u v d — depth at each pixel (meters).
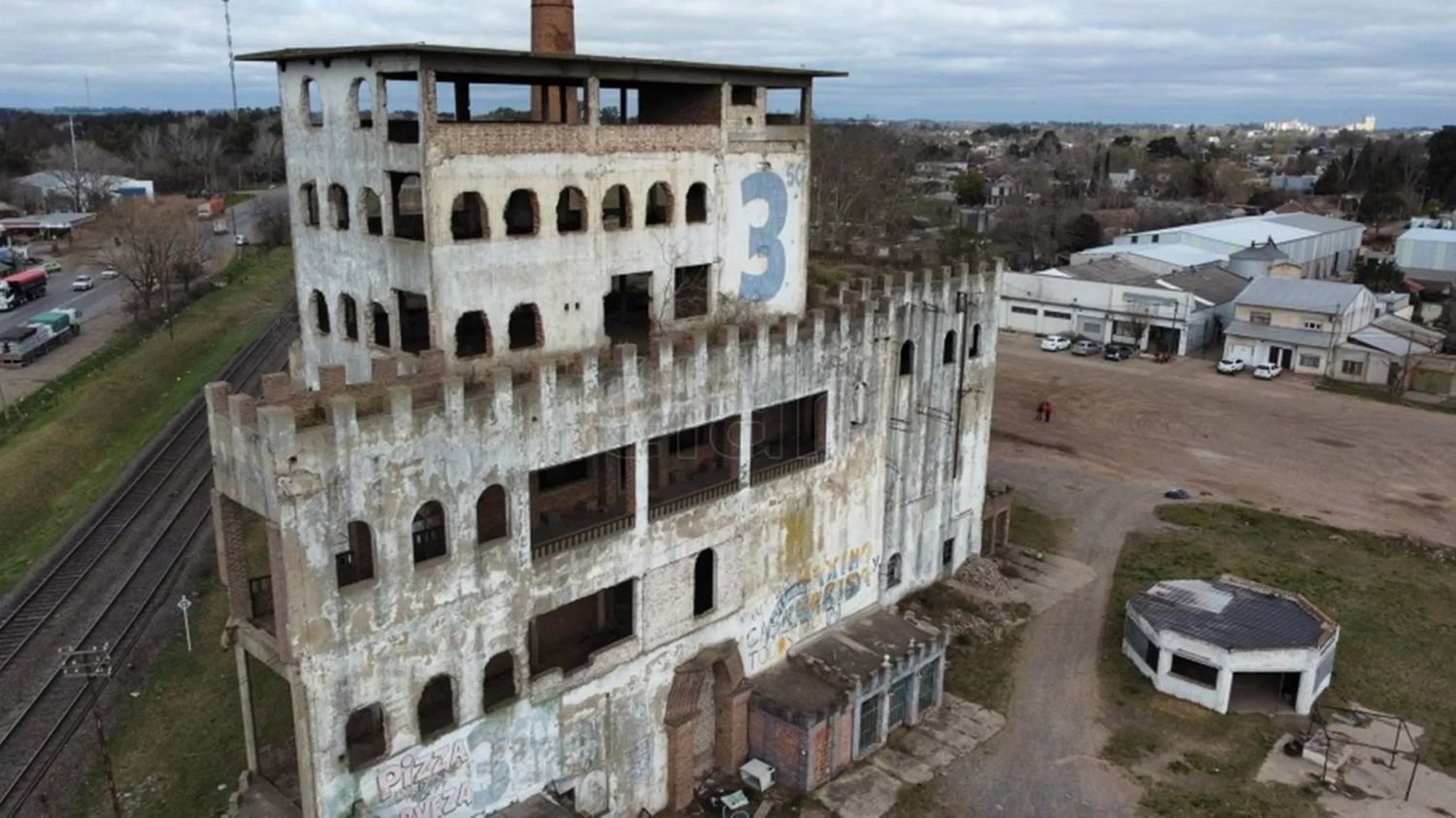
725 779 37.44
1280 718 42.06
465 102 33.62
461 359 30.66
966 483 51.75
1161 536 59.97
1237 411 84.88
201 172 199.38
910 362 45.12
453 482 27.38
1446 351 98.88
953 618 48.31
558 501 33.69
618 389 30.88
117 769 36.94
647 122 38.69
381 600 26.48
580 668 32.06
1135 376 95.62
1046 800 36.72
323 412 25.94
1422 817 36.09
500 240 30.70
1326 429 80.62
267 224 144.38
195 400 80.12
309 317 35.94
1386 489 68.44
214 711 40.22
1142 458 73.69
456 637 28.41
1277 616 45.09
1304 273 124.50
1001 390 90.31
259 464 24.56
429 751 28.48
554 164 31.55
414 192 38.50
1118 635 48.22
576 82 32.06
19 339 90.88
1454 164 198.00
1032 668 45.28
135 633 45.97
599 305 33.84
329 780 26.39
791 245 40.25
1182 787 37.59
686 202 36.16
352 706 26.48
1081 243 148.25
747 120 37.22
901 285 43.56
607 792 33.78
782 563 38.81
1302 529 61.34
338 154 32.09
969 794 36.94
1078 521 61.91
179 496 61.53
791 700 37.09
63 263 134.00
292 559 24.50
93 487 64.56
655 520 33.19
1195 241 132.75
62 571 51.81
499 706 29.97
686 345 33.09
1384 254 150.38
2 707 40.34
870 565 44.00
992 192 196.88
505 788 30.70
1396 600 52.56
